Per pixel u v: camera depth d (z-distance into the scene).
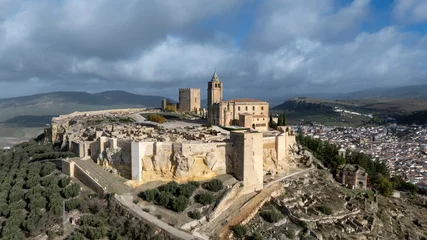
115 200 65.81
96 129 108.44
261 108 131.38
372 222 78.56
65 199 68.50
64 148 106.38
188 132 95.38
